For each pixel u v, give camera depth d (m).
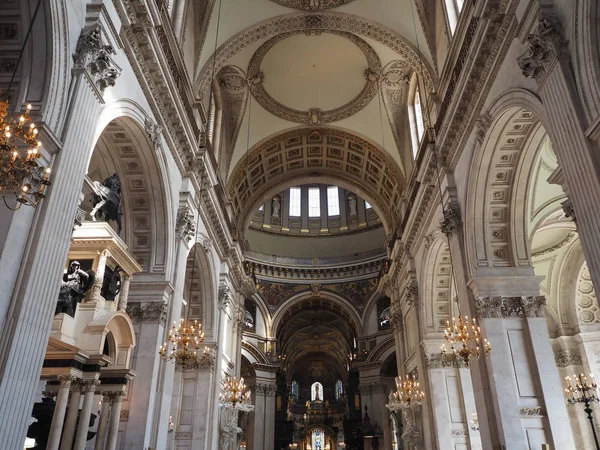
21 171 6.27
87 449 11.79
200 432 17.58
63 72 7.70
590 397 17.27
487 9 10.45
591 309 21.06
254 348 37.03
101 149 12.38
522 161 12.64
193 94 16.33
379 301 39.00
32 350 6.41
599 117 6.99
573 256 21.16
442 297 19.73
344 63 22.19
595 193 7.08
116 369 10.72
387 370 38.59
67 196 7.41
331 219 41.34
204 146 16.09
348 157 26.36
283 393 42.50
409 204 21.22
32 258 6.60
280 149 25.84
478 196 13.20
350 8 18.19
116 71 8.89
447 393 18.66
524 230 13.30
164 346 12.37
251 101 23.36
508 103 10.56
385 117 23.30
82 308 10.30
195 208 16.09
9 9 7.46
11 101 7.37
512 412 11.66
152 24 10.86
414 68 18.14
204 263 18.80
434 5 16.89
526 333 12.60
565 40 8.06
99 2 8.70
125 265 11.66
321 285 39.72
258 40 19.11
